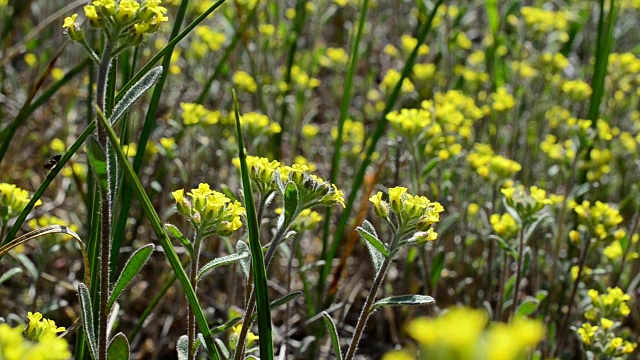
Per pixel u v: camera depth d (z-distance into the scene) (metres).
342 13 0.81
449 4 0.71
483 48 0.74
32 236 0.32
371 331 0.50
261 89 0.59
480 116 0.54
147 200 0.29
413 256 0.46
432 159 0.45
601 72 0.49
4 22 0.64
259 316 0.30
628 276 0.48
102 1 0.28
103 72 0.29
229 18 0.59
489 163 0.46
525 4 0.85
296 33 0.60
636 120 0.66
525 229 0.39
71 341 0.46
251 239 0.30
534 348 0.39
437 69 0.70
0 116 0.56
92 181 0.38
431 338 0.18
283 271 0.50
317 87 0.77
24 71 0.74
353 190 0.41
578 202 0.50
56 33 0.76
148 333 0.47
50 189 0.58
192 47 0.60
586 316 0.40
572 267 0.45
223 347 0.33
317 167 0.62
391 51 0.70
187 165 0.52
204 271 0.31
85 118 0.64
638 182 0.54
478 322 0.18
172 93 0.65
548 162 0.57
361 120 0.64
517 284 0.39
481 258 0.50
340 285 0.50
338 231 0.41
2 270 0.47
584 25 0.76
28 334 0.31
